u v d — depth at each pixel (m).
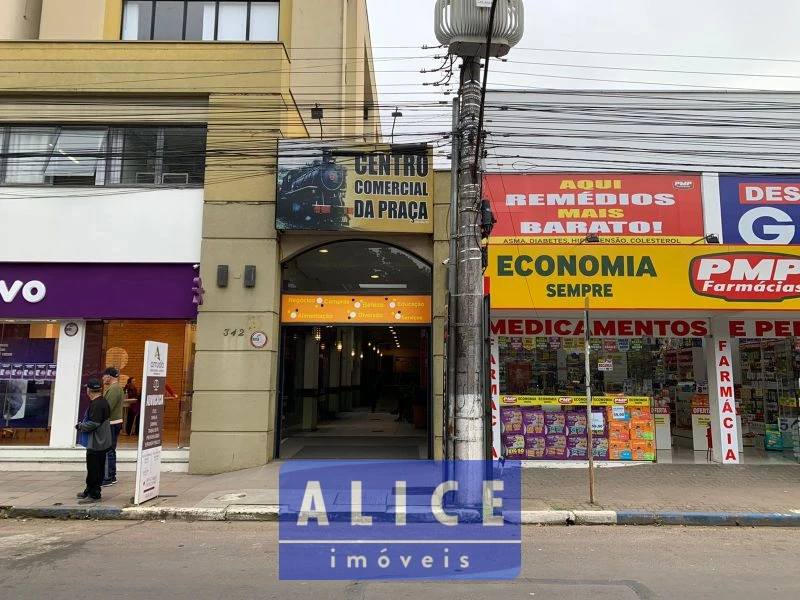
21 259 12.30
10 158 12.77
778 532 8.16
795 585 5.68
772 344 13.77
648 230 12.52
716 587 5.59
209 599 5.21
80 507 8.95
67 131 12.91
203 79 12.67
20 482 10.88
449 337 9.42
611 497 9.63
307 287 12.95
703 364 13.37
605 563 6.48
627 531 8.18
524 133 13.63
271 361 12.06
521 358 13.18
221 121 12.55
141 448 9.25
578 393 13.12
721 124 13.55
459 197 9.57
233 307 12.05
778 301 11.39
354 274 12.97
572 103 13.70
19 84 12.66
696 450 13.07
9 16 16.11
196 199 12.50
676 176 12.74
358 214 12.22
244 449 11.70
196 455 11.64
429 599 5.24
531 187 12.67
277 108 12.58
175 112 12.70
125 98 12.82
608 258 11.58
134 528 8.20
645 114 13.69
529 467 12.09
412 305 12.76
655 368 13.35
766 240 12.57
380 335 25.08
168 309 12.27
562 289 11.52
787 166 13.41
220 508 8.89
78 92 12.68
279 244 12.57
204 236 12.24
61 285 12.34
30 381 12.34
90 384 9.56
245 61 12.70
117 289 12.32
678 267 11.52
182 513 8.79
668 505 9.13
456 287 9.53
